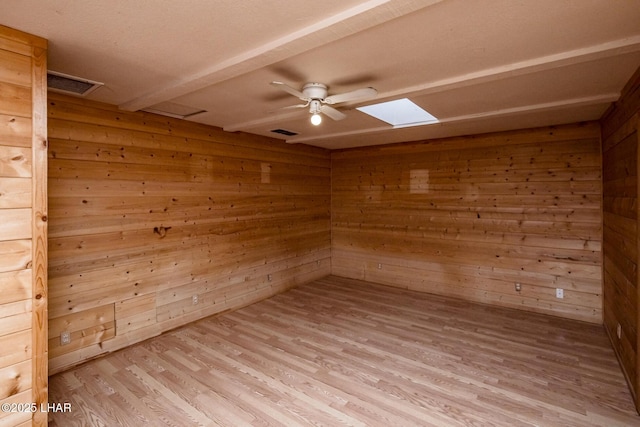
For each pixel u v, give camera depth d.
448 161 4.89
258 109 3.30
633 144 2.51
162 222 3.59
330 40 1.78
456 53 2.02
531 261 4.28
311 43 1.81
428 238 5.12
